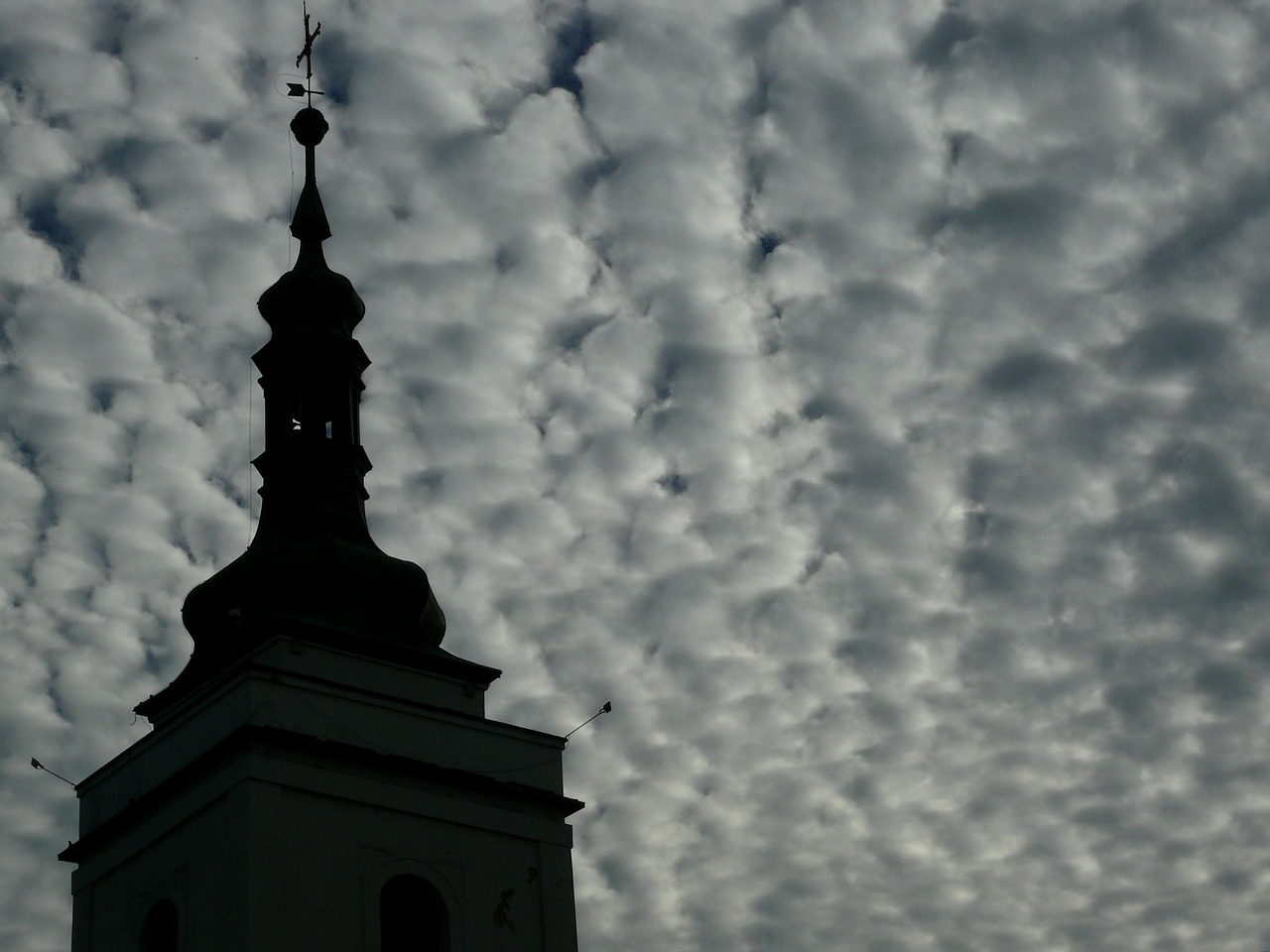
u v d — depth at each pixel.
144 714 49.84
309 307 53.44
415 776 46.47
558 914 47.09
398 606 49.56
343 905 44.12
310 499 50.75
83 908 47.03
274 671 45.69
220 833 44.19
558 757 49.12
